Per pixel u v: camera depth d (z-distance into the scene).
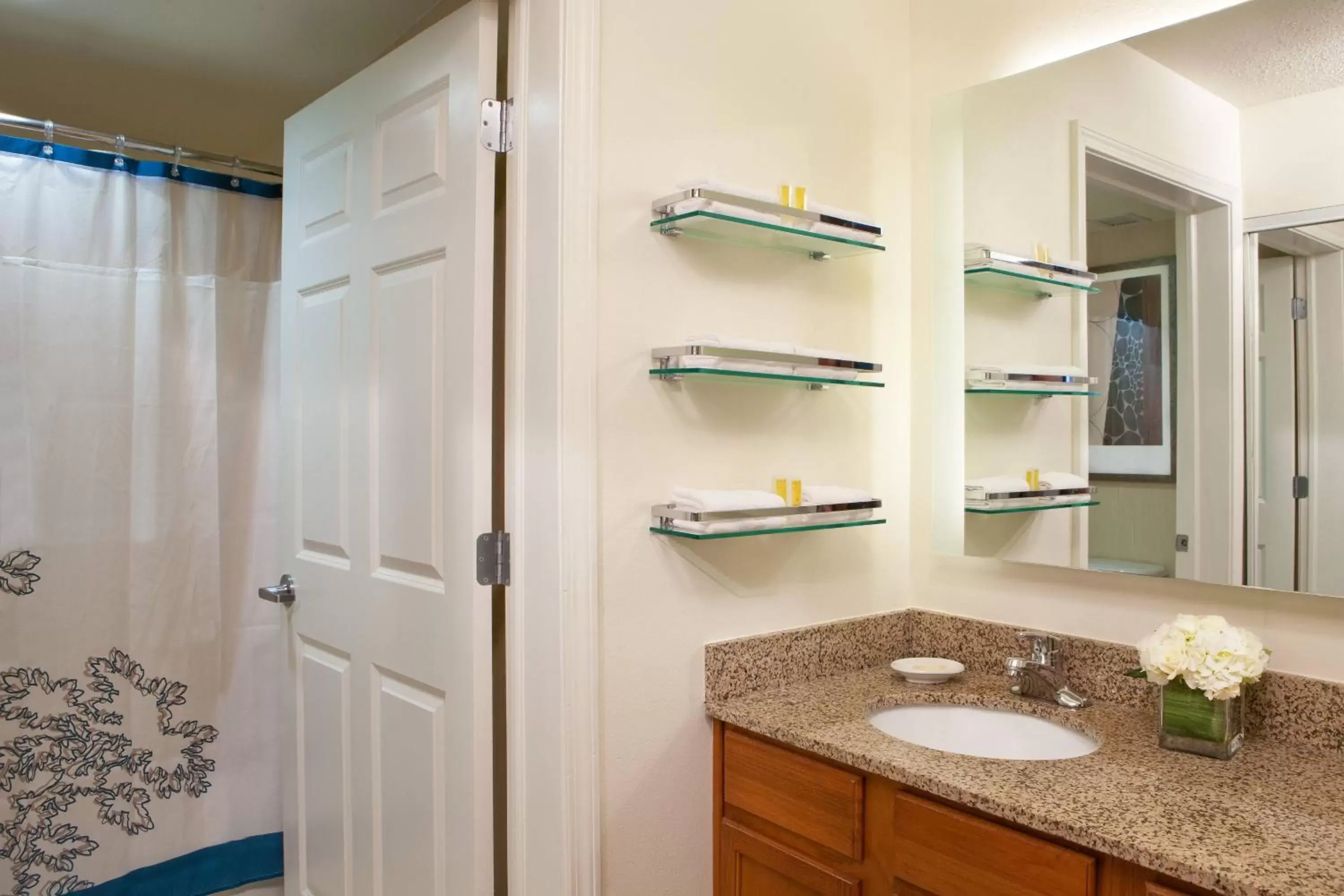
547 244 1.43
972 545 1.81
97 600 2.07
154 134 2.61
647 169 1.51
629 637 1.48
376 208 1.77
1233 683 1.25
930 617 1.89
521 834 1.49
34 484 1.99
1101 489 1.60
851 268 1.83
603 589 1.45
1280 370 1.38
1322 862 0.96
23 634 1.98
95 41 2.26
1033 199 1.71
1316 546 1.33
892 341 1.91
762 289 1.68
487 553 1.51
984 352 1.80
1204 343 1.46
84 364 2.06
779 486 1.60
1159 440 1.52
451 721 1.55
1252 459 1.40
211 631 2.22
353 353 1.82
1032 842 1.13
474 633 1.50
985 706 1.60
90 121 2.51
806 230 1.56
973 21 1.83
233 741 2.27
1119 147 1.58
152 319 2.14
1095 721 1.47
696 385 1.58
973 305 1.82
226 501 2.28
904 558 1.94
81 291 2.06
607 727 1.46
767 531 1.51
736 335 1.64
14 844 1.97
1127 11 1.59
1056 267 1.67
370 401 1.77
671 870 1.55
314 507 1.95
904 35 1.95
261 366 2.34
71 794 2.04
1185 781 1.21
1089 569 1.62
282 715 2.17
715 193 1.46
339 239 1.87
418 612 1.63
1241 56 1.43
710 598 1.60
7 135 2.19
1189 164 1.48
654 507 1.51
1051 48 1.70
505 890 1.66
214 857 2.22
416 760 1.64
